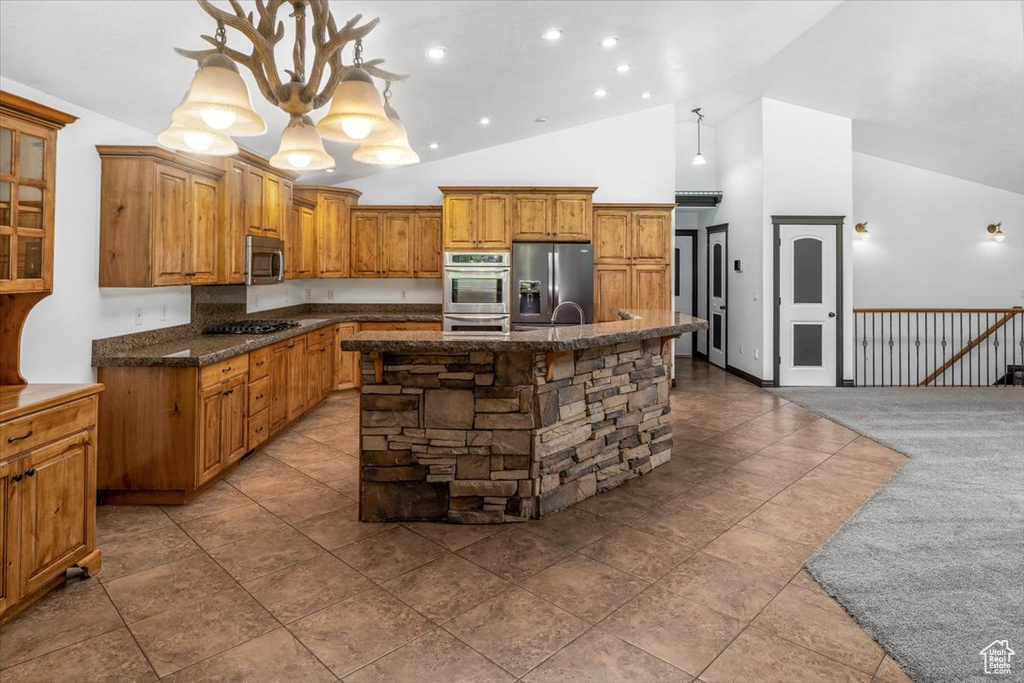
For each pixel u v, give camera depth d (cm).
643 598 224
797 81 609
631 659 187
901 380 807
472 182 692
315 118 411
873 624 204
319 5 165
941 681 174
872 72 548
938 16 440
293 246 560
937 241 806
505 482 298
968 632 199
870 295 814
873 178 804
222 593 228
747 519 301
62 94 290
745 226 732
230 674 180
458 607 218
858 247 809
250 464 393
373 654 190
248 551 264
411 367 295
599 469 343
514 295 634
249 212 441
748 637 199
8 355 247
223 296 480
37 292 248
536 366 300
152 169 324
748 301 726
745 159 730
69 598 223
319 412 547
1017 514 304
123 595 226
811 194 680
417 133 554
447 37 343
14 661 185
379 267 660
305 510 313
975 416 527
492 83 449
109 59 271
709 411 558
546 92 511
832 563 250
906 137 697
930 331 817
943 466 385
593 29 385
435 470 297
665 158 696
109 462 318
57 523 224
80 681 176
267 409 425
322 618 211
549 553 263
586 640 198
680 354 981
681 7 383
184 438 319
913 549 263
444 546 270
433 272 663
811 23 465
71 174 303
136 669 182
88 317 317
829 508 316
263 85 176
